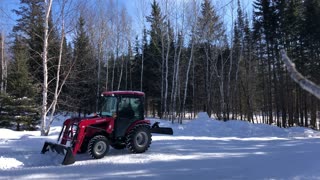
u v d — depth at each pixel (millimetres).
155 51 46188
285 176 8141
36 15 22219
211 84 45938
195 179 8125
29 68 26328
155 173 8789
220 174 8578
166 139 15680
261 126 24250
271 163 9938
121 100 12078
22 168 9500
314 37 34406
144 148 12164
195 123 24250
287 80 35656
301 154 11664
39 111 24391
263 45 39375
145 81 49656
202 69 48469
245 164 9867
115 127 11867
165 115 38688
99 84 37000
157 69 46812
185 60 45719
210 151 12594
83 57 31719
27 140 13516
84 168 9391
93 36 38219
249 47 42625
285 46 35188
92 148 10984
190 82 49906
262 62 40031
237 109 48344
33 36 22875
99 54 37938
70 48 33562
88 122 11203
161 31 38500
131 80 49594
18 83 25359
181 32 35000
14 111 24172
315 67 35000
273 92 38969
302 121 36812
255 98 44125
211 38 39094
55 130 21781
